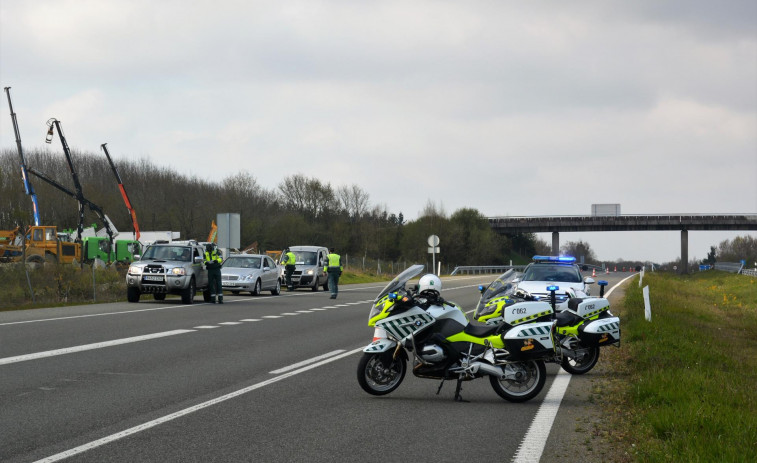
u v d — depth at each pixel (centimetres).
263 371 1101
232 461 620
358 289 3859
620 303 2780
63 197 7625
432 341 926
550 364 1268
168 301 2666
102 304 2441
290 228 9262
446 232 9619
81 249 4350
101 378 1002
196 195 9356
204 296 2700
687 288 4697
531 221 10525
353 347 1401
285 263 3647
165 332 1577
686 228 10150
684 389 909
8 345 1313
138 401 858
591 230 10450
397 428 762
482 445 696
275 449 662
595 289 4066
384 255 10025
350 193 10588
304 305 2495
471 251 9788
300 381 1026
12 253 4312
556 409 878
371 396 938
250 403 867
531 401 929
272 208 9881
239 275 3059
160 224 8556
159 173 9431
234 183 9562
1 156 8662
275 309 2297
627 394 945
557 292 1805
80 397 873
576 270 1994
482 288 1212
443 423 792
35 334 1488
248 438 700
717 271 9244
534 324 930
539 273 1980
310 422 779
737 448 627
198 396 897
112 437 689
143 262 2512
